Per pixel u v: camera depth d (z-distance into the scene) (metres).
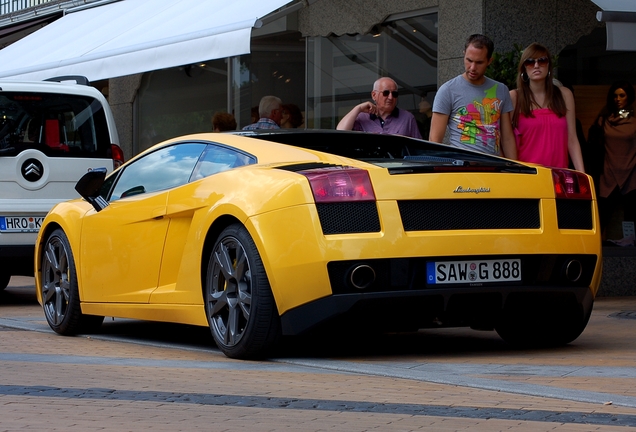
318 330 6.39
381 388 5.58
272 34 16.97
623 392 5.39
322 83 16.09
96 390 5.52
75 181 12.27
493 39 13.24
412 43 14.49
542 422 4.60
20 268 12.23
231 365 6.54
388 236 6.29
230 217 6.84
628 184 13.60
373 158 6.89
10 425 4.57
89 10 19.89
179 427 4.53
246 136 7.44
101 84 21.48
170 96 19.55
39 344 8.00
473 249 6.44
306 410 4.92
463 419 4.68
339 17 15.74
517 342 7.53
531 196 6.71
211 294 7.00
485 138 9.66
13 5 26.12
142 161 8.25
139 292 7.80
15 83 12.06
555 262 6.75
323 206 6.29
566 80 13.45
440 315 6.55
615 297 12.76
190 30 12.55
